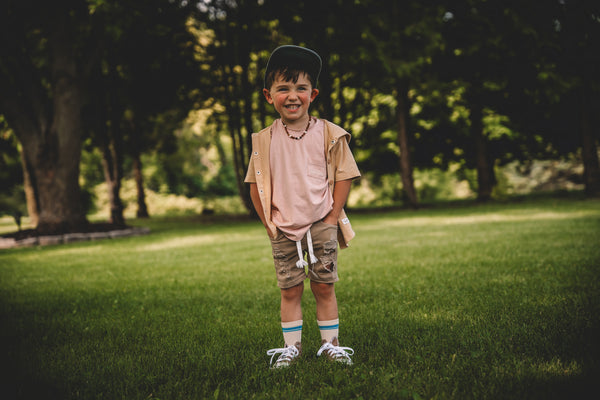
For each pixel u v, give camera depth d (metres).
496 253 6.39
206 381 2.27
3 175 30.94
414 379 2.14
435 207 21.53
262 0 16.73
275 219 2.46
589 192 19.14
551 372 2.12
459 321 3.13
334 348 2.47
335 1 13.75
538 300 3.58
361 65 16.11
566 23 16.39
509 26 15.25
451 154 25.27
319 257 2.46
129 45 15.86
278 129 2.51
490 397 1.90
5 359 2.75
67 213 14.04
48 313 4.13
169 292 4.93
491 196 21.72
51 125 13.87
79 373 2.48
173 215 28.20
